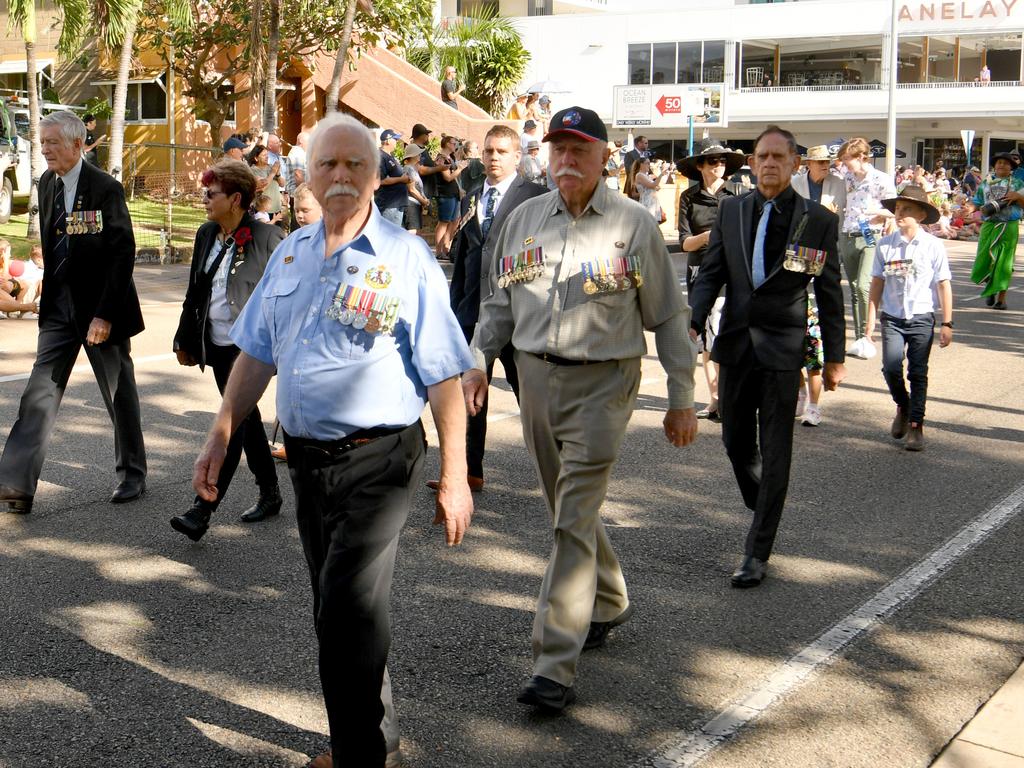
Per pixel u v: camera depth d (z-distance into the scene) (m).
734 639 4.64
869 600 5.08
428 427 8.38
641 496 6.67
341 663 3.27
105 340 6.18
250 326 3.51
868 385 10.04
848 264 11.44
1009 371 10.88
